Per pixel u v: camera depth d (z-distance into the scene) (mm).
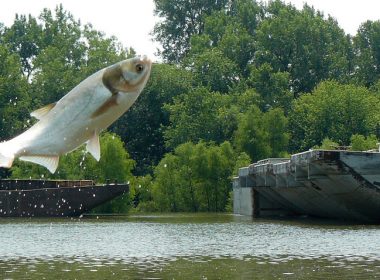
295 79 122250
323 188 44781
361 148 88688
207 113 102125
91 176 84438
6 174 94000
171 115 104625
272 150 91375
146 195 89000
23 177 84938
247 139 91000
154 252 27016
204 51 121125
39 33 136625
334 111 101500
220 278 19078
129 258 24781
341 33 131250
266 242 31297
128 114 113375
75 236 36344
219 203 86188
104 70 7512
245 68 124312
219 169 86250
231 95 108688
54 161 7418
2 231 41000
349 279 18688
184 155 87062
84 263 23219
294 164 46125
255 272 20328
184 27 137875
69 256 25672
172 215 69250
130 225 47750
